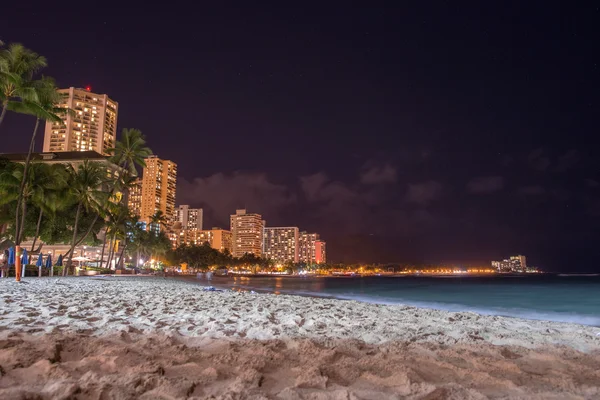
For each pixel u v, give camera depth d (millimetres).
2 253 42562
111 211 60875
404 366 4324
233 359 4410
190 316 8812
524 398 3422
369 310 13305
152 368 3781
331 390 3467
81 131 167250
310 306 13891
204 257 160625
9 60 33562
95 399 2932
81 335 5703
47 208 41031
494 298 34938
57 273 46250
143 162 56750
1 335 5324
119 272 72875
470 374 4129
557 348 6176
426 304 25484
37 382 3355
